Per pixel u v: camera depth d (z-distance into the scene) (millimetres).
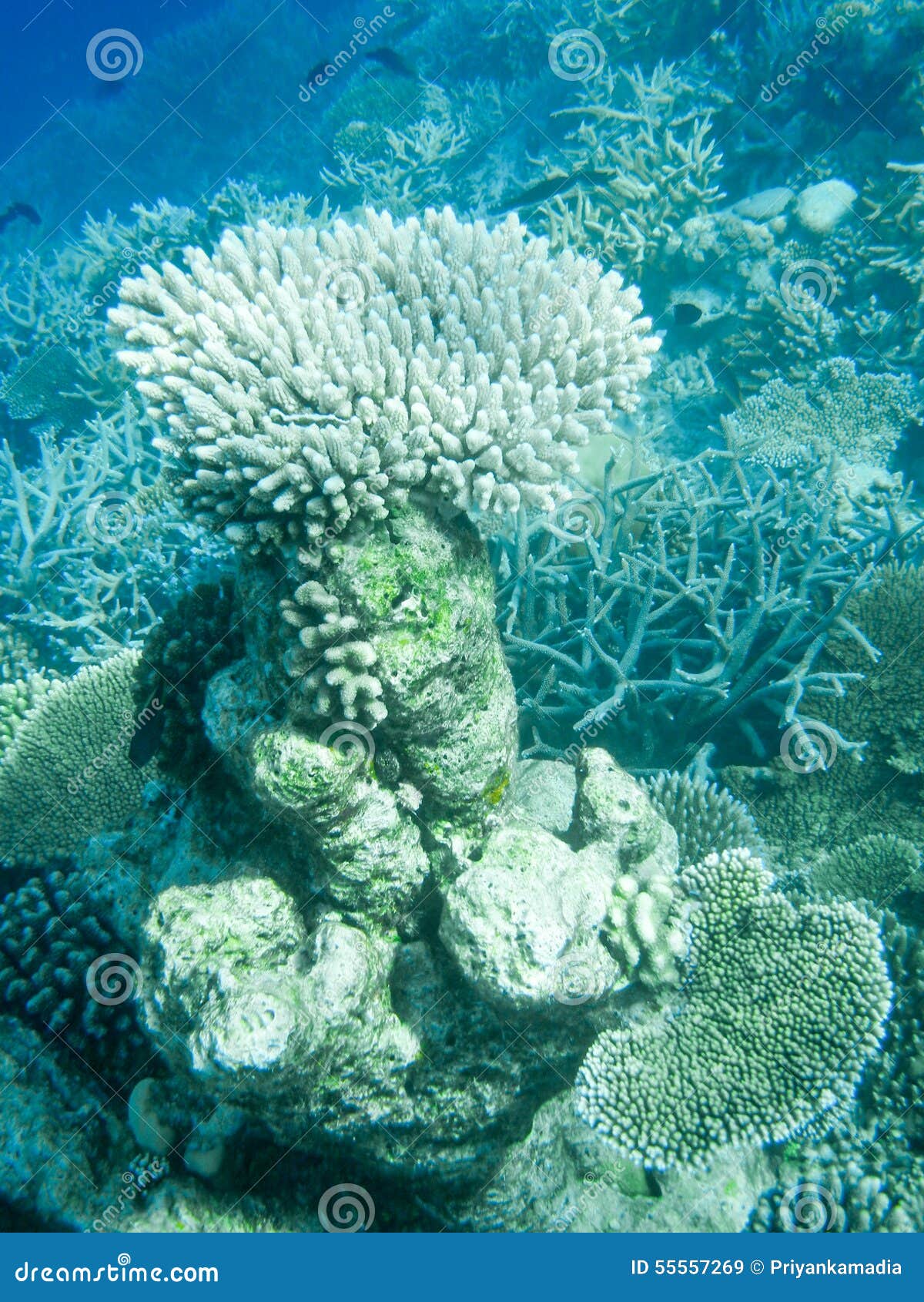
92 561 6395
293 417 2320
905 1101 3270
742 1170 3277
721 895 2996
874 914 3656
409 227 2875
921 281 6973
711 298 7793
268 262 2775
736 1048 2826
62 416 8859
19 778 4090
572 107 9836
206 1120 3098
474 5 12703
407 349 2506
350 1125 2742
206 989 2492
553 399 2479
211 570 5562
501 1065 2832
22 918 3561
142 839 3484
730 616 4535
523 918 2420
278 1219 3109
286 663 2373
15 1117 3105
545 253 2863
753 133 8812
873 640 4551
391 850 2689
